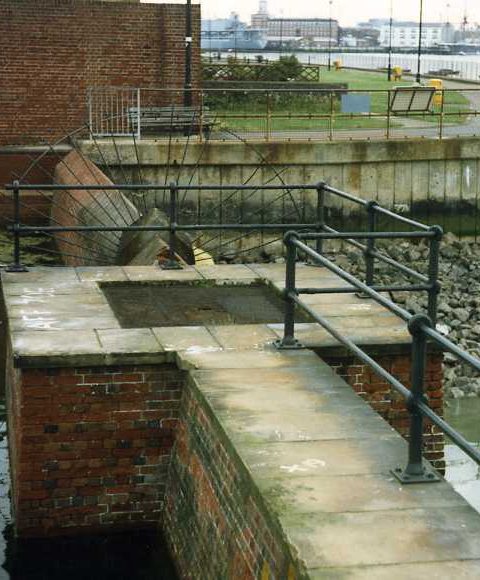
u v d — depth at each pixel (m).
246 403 8.60
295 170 30.17
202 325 11.10
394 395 10.22
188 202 29.69
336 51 156.25
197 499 8.67
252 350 9.95
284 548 6.48
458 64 110.31
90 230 12.80
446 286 27.03
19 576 9.43
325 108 41.97
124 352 9.53
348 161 30.41
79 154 27.28
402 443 7.90
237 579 7.40
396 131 34.56
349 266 28.86
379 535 6.50
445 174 31.41
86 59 32.53
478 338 22.53
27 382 9.43
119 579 9.42
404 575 6.05
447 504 6.94
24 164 30.62
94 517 9.70
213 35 157.88
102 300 11.68
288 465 7.46
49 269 13.16
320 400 8.71
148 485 9.75
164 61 32.97
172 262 13.39
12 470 11.11
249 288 12.88
